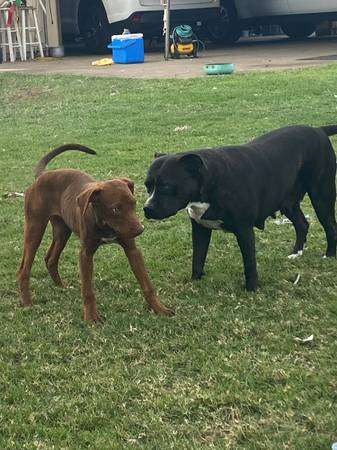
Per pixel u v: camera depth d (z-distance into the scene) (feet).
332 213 9.41
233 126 16.90
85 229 7.48
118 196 7.15
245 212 8.13
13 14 31.71
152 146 15.65
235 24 32.99
